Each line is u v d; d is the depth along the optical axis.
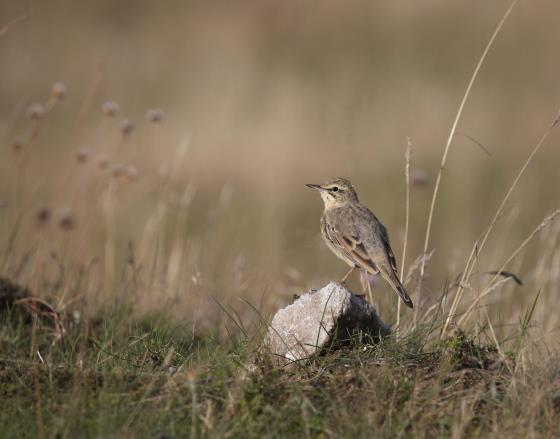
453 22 43.56
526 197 27.91
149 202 21.11
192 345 11.56
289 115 32.06
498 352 10.10
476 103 35.00
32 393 9.30
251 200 26.16
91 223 17.27
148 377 9.64
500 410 8.96
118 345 11.40
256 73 38.81
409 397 9.05
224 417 8.59
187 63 40.31
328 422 8.65
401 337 10.73
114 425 8.48
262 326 11.56
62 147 29.55
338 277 18.94
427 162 29.61
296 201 27.00
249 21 44.97
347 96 34.91
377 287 18.05
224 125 31.83
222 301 14.39
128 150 24.45
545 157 30.88
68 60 40.12
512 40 41.75
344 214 13.49
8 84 36.97
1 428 8.48
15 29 43.31
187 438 8.38
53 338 11.80
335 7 44.84
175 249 16.45
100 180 18.22
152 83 37.56
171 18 45.72
